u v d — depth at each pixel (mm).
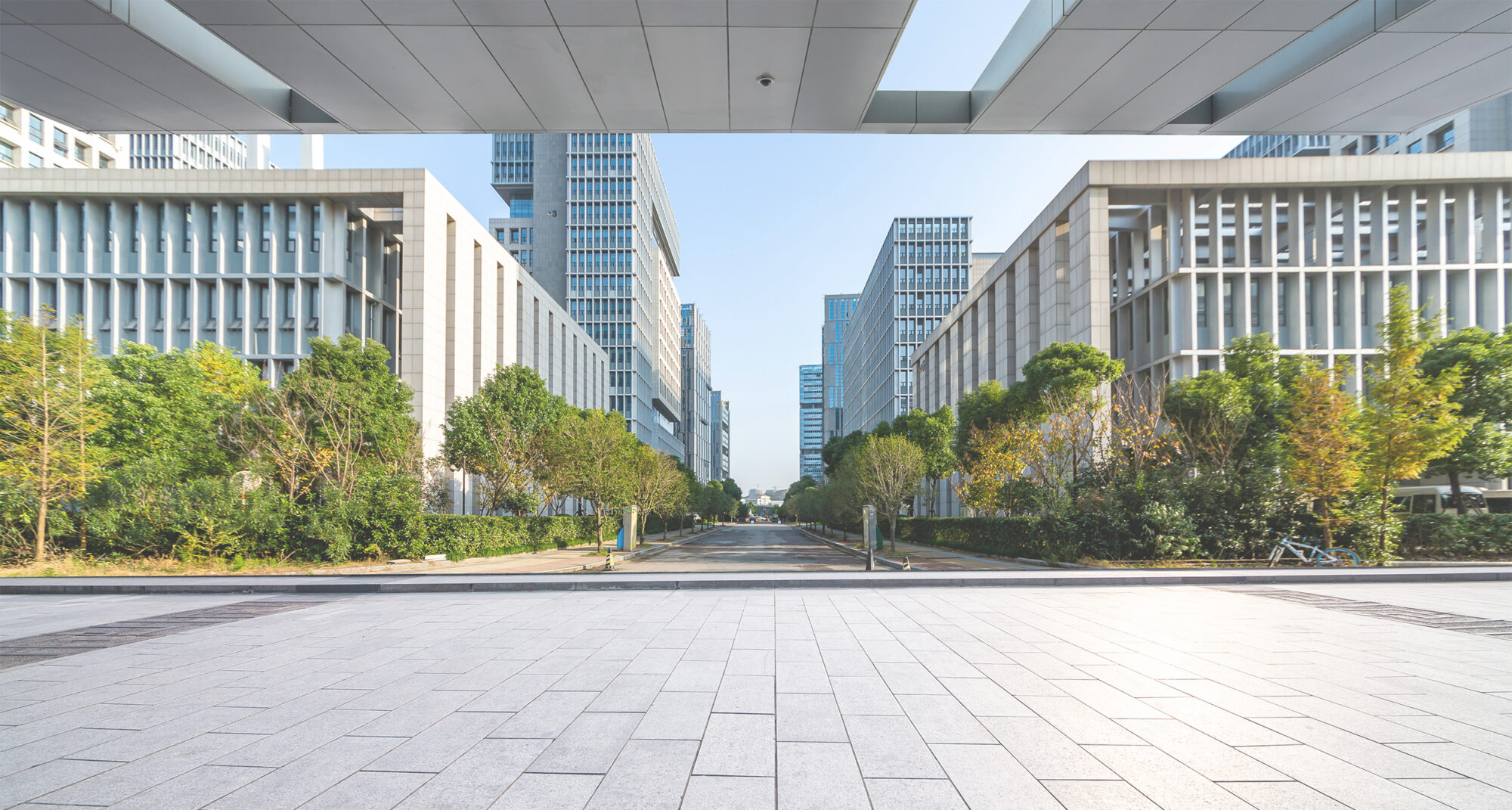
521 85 10867
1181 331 35500
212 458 21594
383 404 26422
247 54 9906
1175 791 3549
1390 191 35594
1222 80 10656
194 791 3592
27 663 6691
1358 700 5176
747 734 4480
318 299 36500
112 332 36156
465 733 4520
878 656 6824
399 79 10680
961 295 93375
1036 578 13000
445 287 38531
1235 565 16641
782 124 12289
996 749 4188
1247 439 23062
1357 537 16422
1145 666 6305
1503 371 20734
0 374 17469
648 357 99938
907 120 12195
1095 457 25016
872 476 29578
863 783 3682
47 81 10477
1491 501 30953
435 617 9461
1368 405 18234
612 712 4984
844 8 8938
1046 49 9773
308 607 10672
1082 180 35312
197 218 36781
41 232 36469
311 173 36312
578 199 91438
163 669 6391
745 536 59562
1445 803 3387
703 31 9430
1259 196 36219
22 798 3504
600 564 20062
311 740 4402
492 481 28766
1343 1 8711
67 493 17391
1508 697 5273
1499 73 10461
